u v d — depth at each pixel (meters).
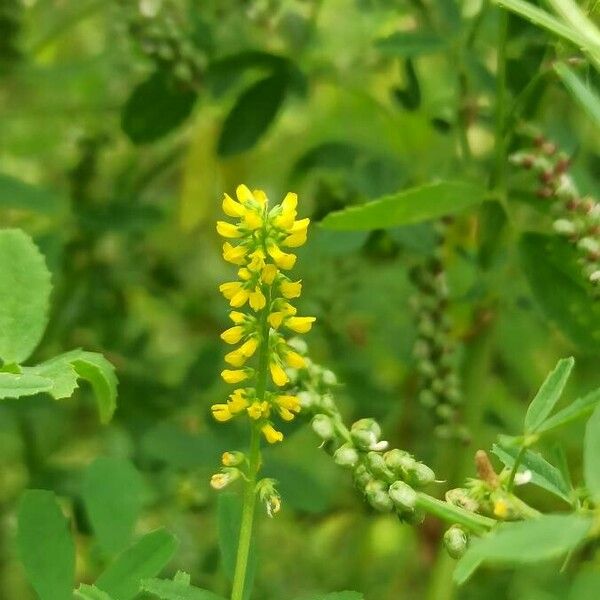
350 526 0.33
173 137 0.31
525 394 0.32
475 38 0.24
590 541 0.14
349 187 0.26
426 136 0.28
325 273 0.29
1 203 0.24
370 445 0.16
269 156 0.34
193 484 0.25
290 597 0.30
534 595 0.16
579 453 0.27
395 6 0.27
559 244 0.20
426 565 0.28
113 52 0.30
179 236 0.34
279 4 0.28
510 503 0.15
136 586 0.15
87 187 0.30
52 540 0.16
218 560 0.25
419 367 0.24
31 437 0.29
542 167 0.20
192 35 0.26
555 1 0.19
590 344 0.20
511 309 0.27
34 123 0.33
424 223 0.24
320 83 0.31
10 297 0.16
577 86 0.17
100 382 0.16
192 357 0.30
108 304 0.30
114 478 0.17
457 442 0.24
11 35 0.29
